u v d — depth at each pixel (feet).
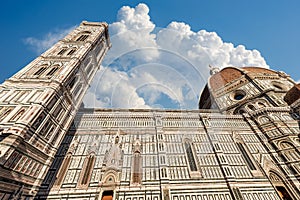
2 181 43.24
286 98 105.40
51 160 61.36
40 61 84.12
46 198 60.54
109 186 62.95
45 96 61.62
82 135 79.20
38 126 56.70
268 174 75.10
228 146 86.48
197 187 68.13
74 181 65.92
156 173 67.26
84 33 116.47
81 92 89.56
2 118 53.62
